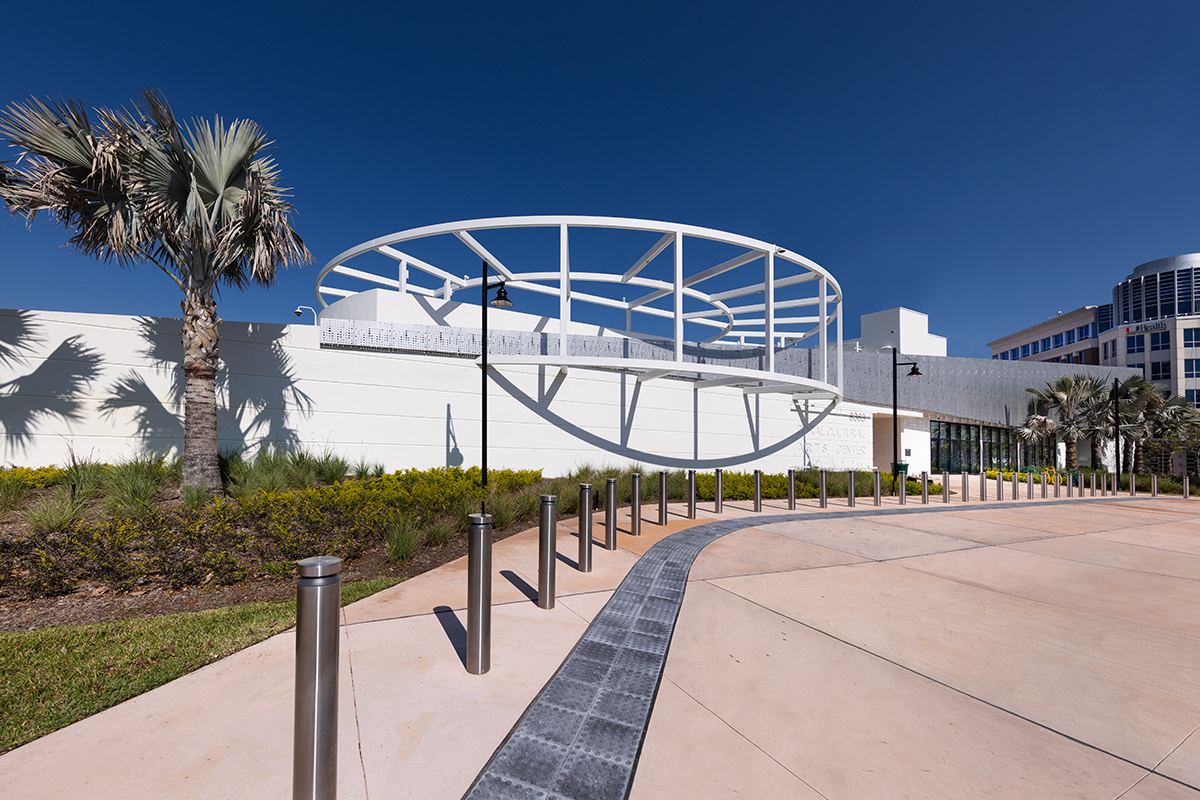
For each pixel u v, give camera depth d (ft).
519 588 17.88
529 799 7.66
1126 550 27.20
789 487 38.42
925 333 140.36
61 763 8.29
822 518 34.94
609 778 8.25
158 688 10.87
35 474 29.81
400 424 43.88
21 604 15.84
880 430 90.79
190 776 8.00
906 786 8.21
